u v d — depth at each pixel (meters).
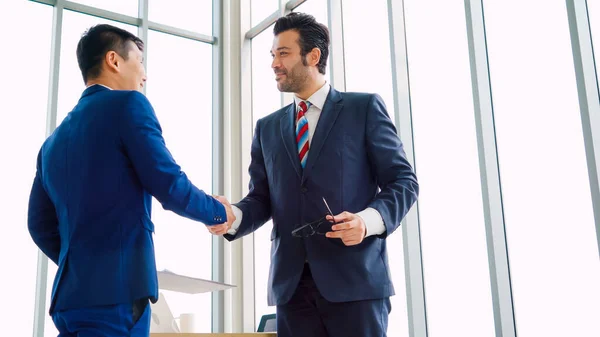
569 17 2.75
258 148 2.00
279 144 1.86
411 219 3.39
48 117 4.57
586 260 2.63
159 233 4.84
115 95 1.62
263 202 1.94
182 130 5.23
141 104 1.61
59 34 4.72
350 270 1.64
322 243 1.67
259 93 5.26
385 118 1.81
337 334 1.63
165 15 5.35
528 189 2.91
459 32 3.38
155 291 1.50
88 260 1.48
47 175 1.64
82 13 4.91
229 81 5.39
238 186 5.13
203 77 5.44
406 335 3.35
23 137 4.46
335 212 1.69
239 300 4.89
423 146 3.50
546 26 2.92
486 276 3.04
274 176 1.84
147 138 1.56
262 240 4.93
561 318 2.71
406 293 3.32
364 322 1.61
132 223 1.53
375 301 1.65
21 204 4.34
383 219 1.60
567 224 2.72
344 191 1.71
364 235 1.56
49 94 4.61
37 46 4.66
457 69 3.36
